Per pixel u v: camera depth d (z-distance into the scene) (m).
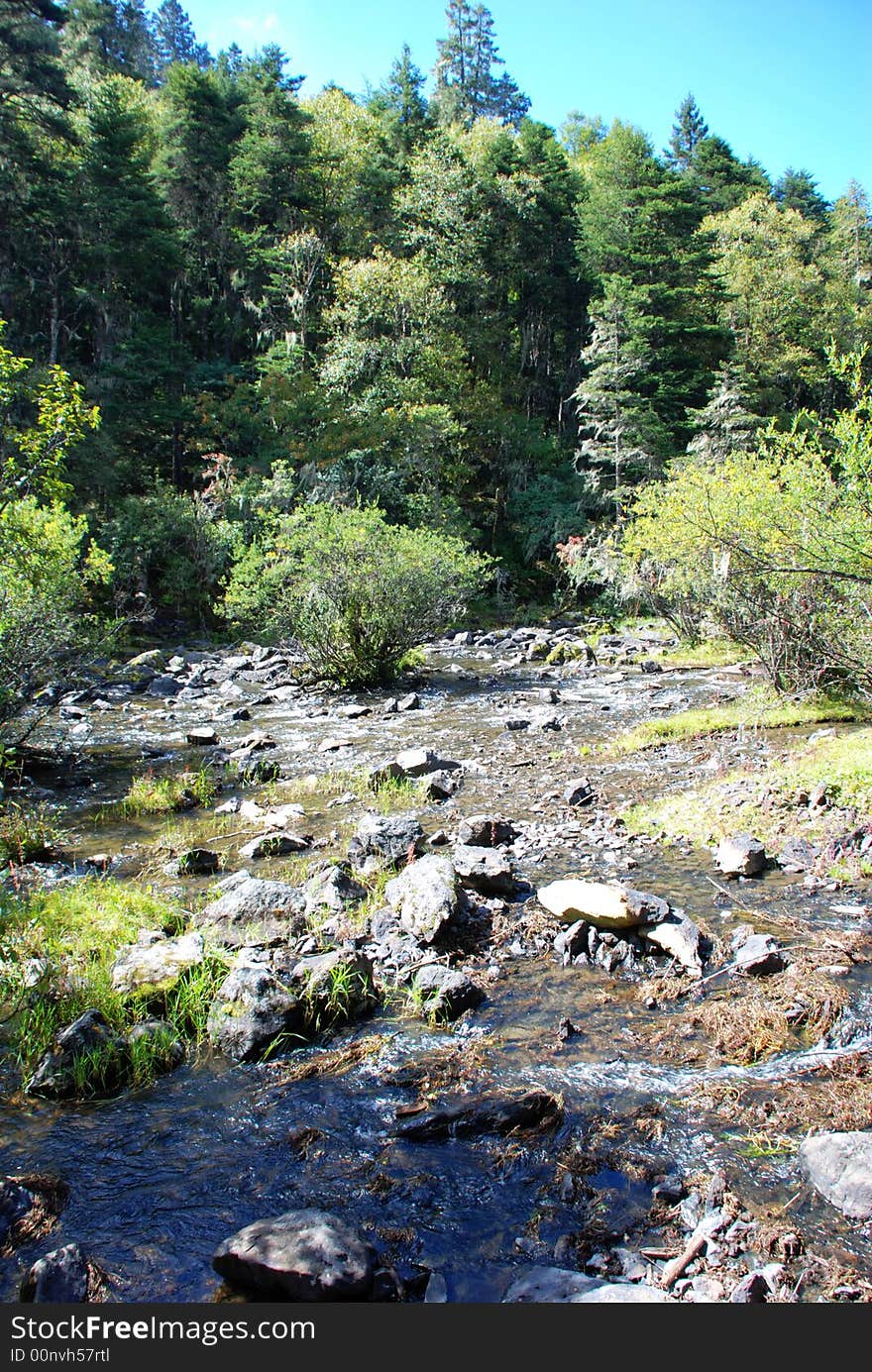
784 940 5.43
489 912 5.96
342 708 14.98
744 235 61.25
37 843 7.48
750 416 36.59
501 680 18.25
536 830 7.84
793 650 11.99
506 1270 2.95
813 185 82.38
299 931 5.65
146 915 5.89
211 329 48.62
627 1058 4.27
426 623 17.69
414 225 46.81
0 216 35.62
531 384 48.22
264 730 13.43
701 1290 2.80
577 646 21.52
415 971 5.17
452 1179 3.44
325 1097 4.02
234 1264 2.88
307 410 36.09
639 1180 3.41
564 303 52.06
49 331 39.28
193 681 18.27
